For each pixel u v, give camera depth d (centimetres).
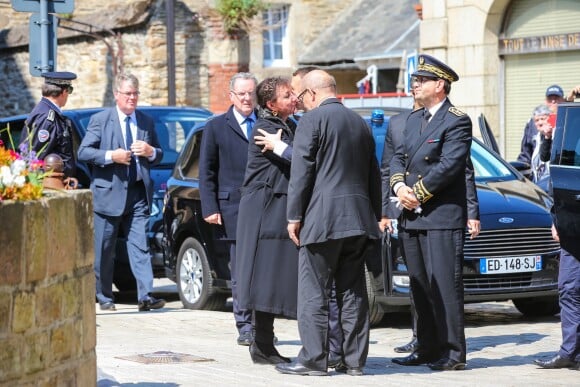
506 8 3077
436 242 1298
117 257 2094
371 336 1625
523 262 1666
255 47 4225
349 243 1203
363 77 4391
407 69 2833
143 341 1523
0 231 811
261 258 1278
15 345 832
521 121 3081
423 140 1305
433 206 1296
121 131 1847
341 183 1190
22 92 4278
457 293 1302
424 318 1332
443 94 1308
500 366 1348
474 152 1883
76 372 929
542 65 3017
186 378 1164
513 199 1720
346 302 1230
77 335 930
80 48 4072
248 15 4091
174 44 3853
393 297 1616
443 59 3195
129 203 1853
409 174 1316
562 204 1288
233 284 1502
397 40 4059
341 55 4212
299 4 4456
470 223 1360
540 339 1577
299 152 1188
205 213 1495
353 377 1208
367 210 1200
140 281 1859
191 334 1627
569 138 1294
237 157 1495
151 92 3909
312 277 1208
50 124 1720
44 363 872
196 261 1898
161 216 2144
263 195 1286
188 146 1977
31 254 848
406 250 1327
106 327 1686
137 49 3931
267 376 1198
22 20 4553
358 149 1200
